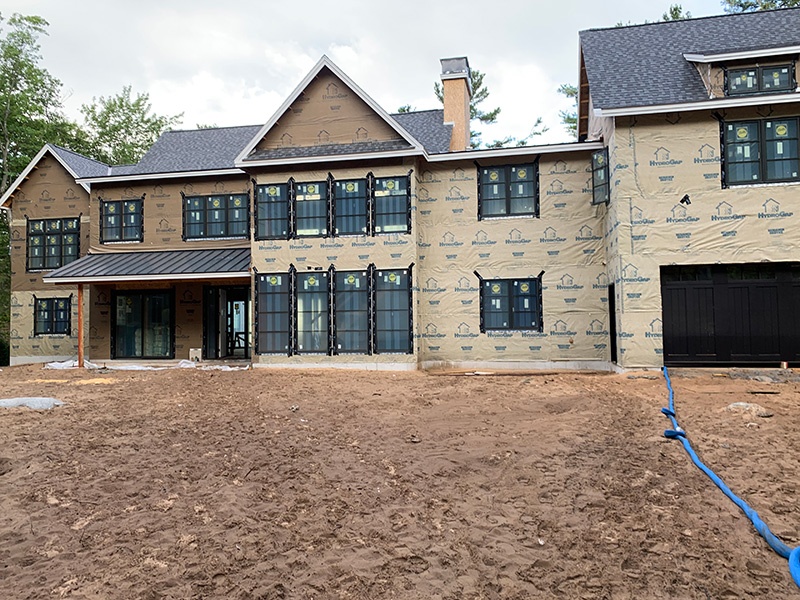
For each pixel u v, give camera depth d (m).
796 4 25.80
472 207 15.61
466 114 20.36
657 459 6.45
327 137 15.72
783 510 4.96
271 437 7.88
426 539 4.79
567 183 15.16
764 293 12.44
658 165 12.70
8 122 27.64
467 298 15.57
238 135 20.70
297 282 15.55
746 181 12.38
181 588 4.00
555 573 4.20
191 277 16.08
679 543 4.55
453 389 11.59
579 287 15.03
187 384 12.80
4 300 29.28
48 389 12.23
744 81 12.80
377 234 15.20
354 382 12.83
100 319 18.41
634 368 12.61
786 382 11.11
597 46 15.63
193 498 5.64
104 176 18.27
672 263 12.55
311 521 5.14
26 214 19.81
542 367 15.11
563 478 6.00
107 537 4.78
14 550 4.55
